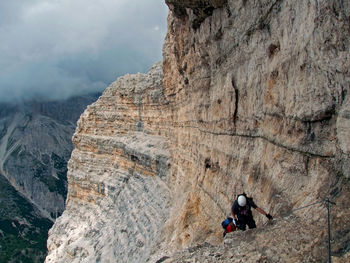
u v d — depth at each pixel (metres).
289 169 10.51
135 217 33.81
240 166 14.95
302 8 9.91
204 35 19.61
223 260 9.13
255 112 13.85
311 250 7.55
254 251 8.88
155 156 37.97
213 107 19.62
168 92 37.12
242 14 14.70
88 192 53.19
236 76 16.03
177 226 21.70
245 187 13.93
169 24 32.41
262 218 11.23
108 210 43.50
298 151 10.11
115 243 33.62
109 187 47.66
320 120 9.15
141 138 45.34
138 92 47.34
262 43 13.14
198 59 22.17
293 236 8.35
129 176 45.66
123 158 47.84
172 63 33.91
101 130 54.22
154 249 23.06
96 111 55.47
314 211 8.37
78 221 51.88
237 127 16.09
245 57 14.88
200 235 17.31
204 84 21.77
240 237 9.91
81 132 57.59
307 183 9.42
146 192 36.72
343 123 8.03
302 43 9.81
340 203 7.73
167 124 40.12
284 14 11.21
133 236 30.81
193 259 9.94
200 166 22.30
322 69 8.83
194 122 25.69
